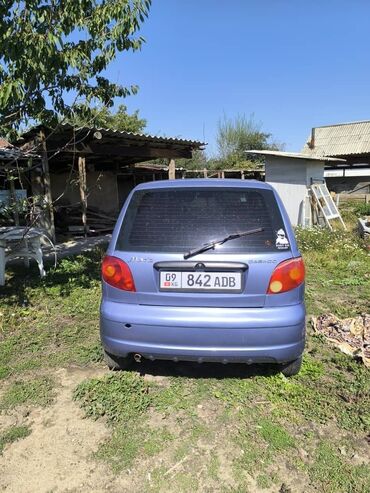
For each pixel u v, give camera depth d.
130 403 3.12
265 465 2.53
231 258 2.98
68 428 2.88
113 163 17.72
